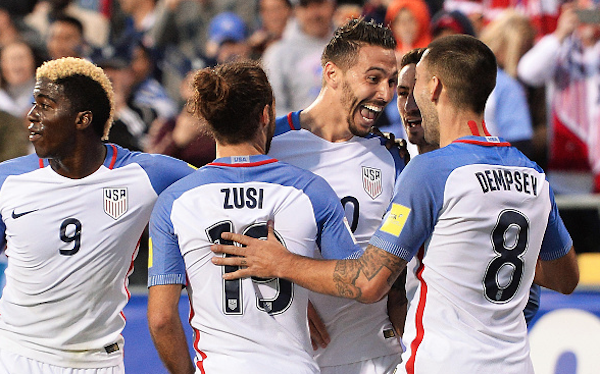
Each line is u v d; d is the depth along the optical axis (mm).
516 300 9172
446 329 8914
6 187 9922
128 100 21812
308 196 9023
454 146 9062
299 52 21562
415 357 8977
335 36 10391
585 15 20484
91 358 10234
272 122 9680
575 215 17094
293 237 8922
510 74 21078
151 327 8961
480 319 8930
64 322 10070
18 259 9953
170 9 27344
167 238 8953
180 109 23531
